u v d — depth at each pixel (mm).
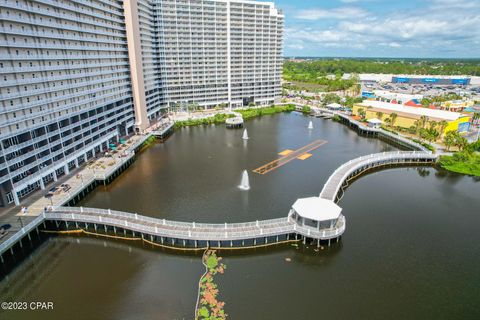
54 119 82562
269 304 44562
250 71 198875
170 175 93000
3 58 66375
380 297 46125
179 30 170875
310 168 98375
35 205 67562
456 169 96438
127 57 128250
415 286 48469
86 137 97688
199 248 56969
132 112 134000
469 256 55719
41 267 52969
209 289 47375
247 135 141500
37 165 74688
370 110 161500
